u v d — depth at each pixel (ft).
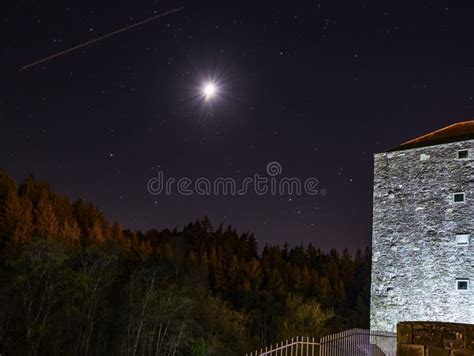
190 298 142.41
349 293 266.77
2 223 166.91
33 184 223.10
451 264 80.79
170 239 274.36
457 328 20.17
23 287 116.37
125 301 133.69
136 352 124.67
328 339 73.05
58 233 175.32
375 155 92.94
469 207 80.94
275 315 180.14
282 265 267.59
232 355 138.41
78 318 119.24
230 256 257.14
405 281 84.58
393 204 88.99
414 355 20.71
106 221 232.53
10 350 107.65
